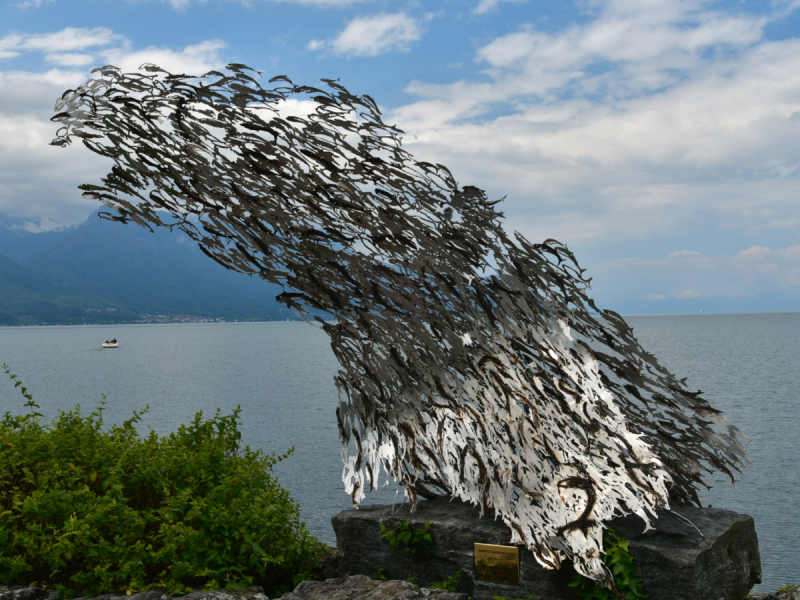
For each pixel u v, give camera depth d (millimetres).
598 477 3668
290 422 31219
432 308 4031
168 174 3793
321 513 14586
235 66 3607
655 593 3387
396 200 4004
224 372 70125
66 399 44312
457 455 4156
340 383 4477
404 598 3430
